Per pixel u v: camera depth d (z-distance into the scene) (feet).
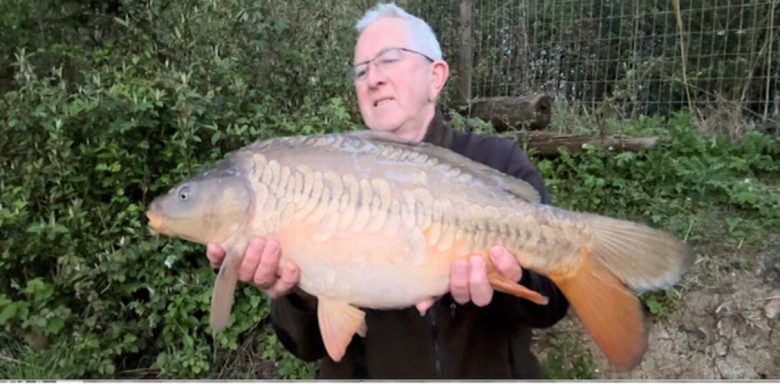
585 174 14.15
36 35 15.53
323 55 15.26
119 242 12.00
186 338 12.04
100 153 12.03
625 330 5.47
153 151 12.56
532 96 16.70
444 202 5.57
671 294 12.14
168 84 12.55
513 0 20.11
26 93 12.41
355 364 7.33
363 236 5.55
